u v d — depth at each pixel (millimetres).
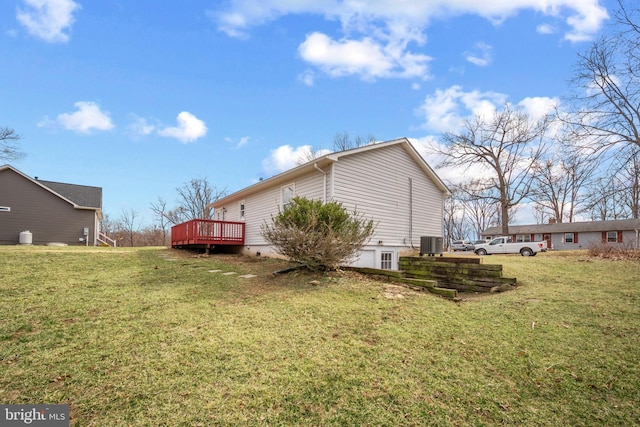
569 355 3730
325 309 5145
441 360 3594
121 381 2980
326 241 6988
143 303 5340
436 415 2689
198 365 3287
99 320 4480
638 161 11852
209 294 6051
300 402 2773
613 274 8602
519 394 3027
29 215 19828
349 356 3600
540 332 4410
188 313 4859
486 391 3049
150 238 37812
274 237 7578
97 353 3492
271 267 9438
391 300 5805
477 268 8086
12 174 19453
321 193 10773
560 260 11836
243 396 2816
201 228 13461
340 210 7855
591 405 2873
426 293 6535
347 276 7574
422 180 14523
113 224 39875
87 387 2883
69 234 21141
